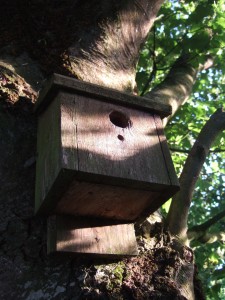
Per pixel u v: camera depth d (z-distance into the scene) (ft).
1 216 1.28
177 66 2.62
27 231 1.28
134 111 1.44
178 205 1.61
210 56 3.02
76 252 1.23
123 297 1.25
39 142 1.43
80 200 1.25
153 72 2.92
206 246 3.97
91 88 1.37
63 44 1.86
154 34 2.87
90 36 1.94
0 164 1.38
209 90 4.42
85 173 1.15
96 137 1.27
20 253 1.23
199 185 4.44
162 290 1.33
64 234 1.25
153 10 2.24
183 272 1.45
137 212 1.36
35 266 1.22
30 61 1.76
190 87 2.44
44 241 1.28
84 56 1.87
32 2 1.95
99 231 1.31
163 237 1.53
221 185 4.91
